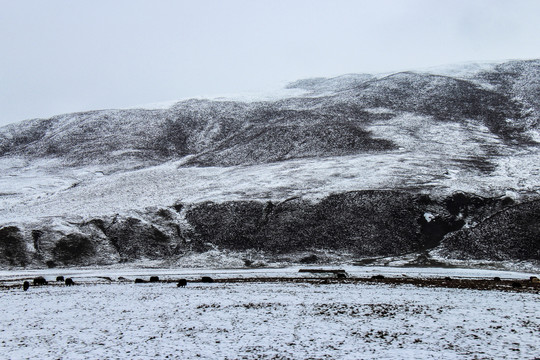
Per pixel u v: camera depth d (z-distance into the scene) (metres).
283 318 24.66
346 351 18.14
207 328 22.52
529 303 28.58
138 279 44.34
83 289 38.91
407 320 23.73
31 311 28.20
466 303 28.77
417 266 59.69
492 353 17.55
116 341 20.33
